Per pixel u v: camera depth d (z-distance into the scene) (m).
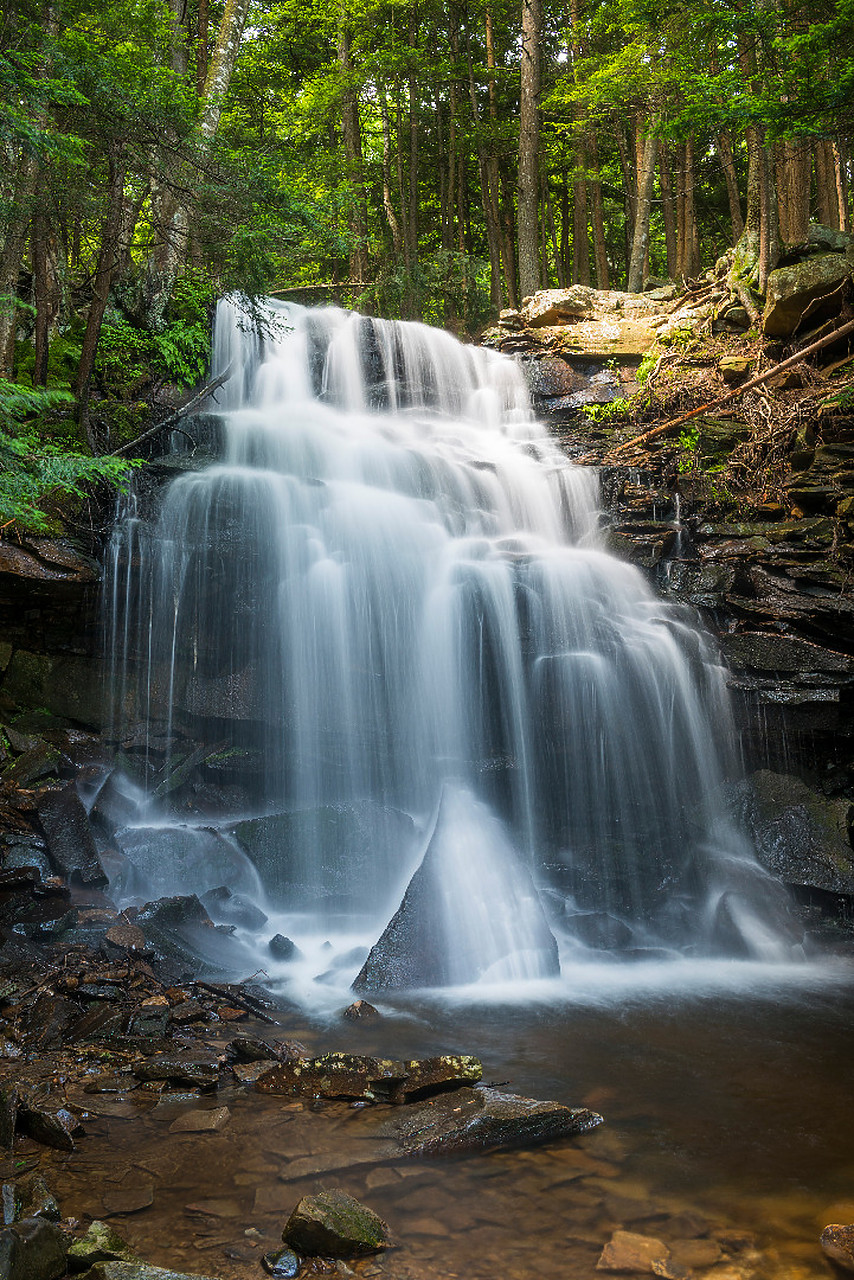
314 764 9.52
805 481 12.50
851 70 11.59
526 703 9.95
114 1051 5.08
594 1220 3.46
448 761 9.81
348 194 11.66
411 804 9.69
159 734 9.45
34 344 13.00
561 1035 5.72
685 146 25.81
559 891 8.93
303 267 23.75
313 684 9.70
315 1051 5.32
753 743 10.14
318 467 12.38
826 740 10.19
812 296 14.89
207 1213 3.45
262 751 9.46
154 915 6.91
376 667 9.98
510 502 12.62
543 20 26.59
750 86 12.88
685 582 11.13
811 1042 5.62
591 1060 5.27
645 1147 4.11
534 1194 3.66
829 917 8.70
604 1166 3.91
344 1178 3.77
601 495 13.05
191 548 9.73
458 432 14.93
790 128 12.46
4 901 6.58
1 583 9.20
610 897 8.88
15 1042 5.10
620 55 19.06
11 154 9.79
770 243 16.02
